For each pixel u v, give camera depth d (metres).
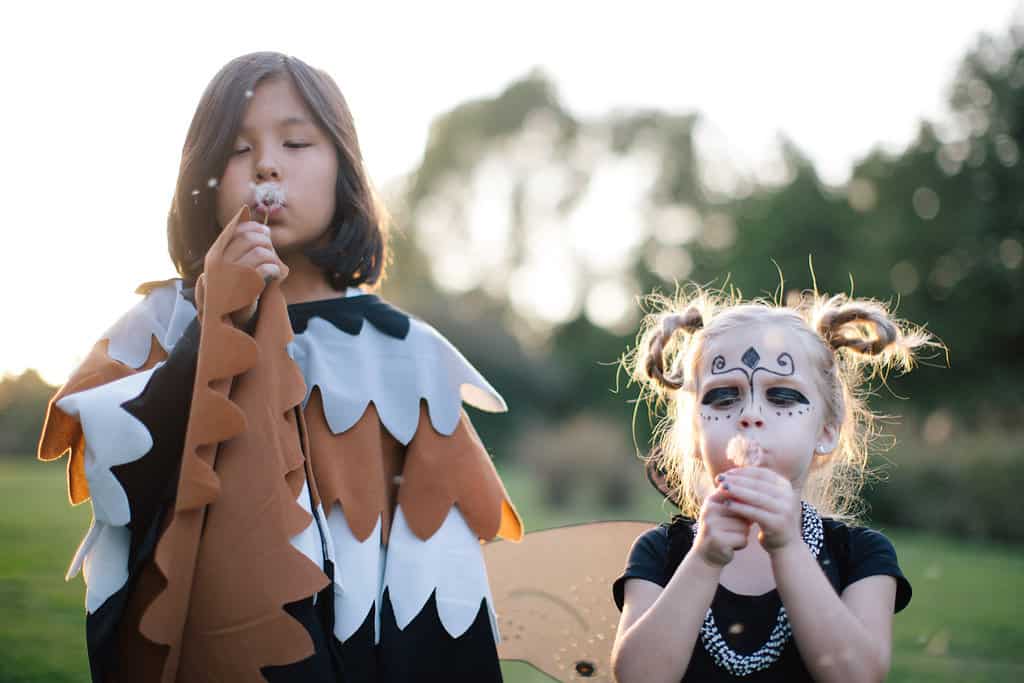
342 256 2.76
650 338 2.87
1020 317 29.38
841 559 2.38
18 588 4.87
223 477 2.28
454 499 2.64
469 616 2.55
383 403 2.69
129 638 2.26
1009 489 15.48
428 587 2.53
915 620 6.18
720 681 2.26
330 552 2.44
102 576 2.32
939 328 29.92
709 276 38.66
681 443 2.72
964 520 15.65
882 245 31.00
